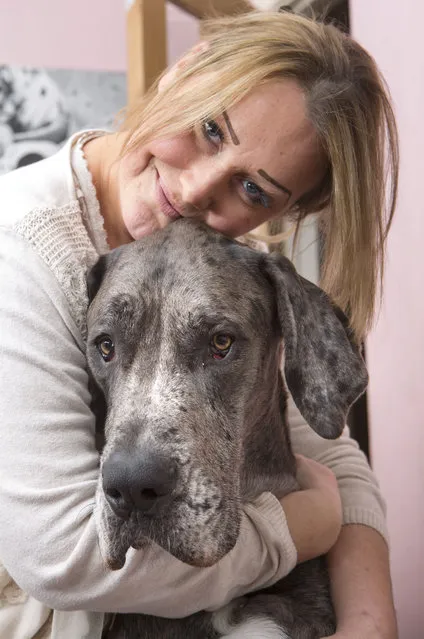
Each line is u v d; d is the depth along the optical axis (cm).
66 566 141
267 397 178
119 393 155
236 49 167
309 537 176
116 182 187
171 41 430
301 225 215
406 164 254
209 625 174
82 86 432
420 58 242
